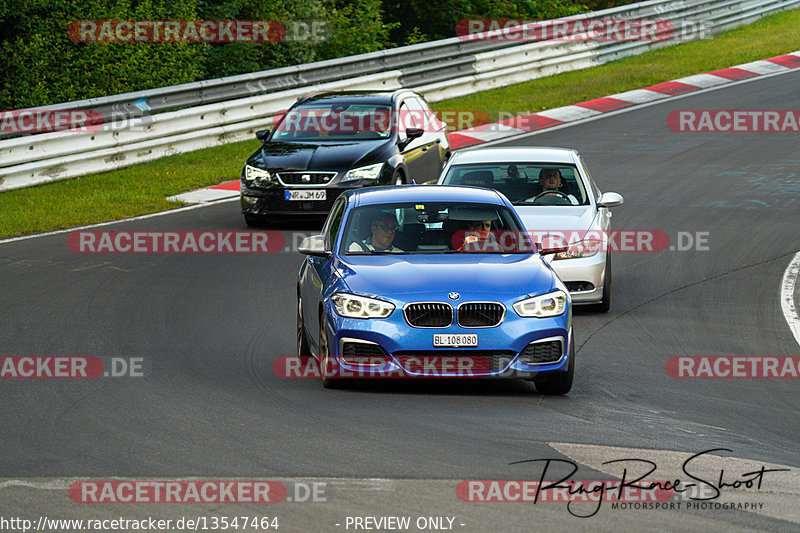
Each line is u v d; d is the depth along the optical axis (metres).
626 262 54.59
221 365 35.22
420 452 25.47
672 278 51.16
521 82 116.56
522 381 34.31
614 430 28.05
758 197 68.56
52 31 96.00
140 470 24.05
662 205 67.00
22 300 45.41
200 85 84.56
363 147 62.69
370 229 35.06
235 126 87.50
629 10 129.75
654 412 30.36
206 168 78.50
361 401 30.73
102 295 46.44
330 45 122.75
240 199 67.00
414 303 30.92
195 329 40.53
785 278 50.62
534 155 49.12
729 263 53.72
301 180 60.91
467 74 110.50
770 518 21.33
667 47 135.38
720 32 144.12
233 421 28.23
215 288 48.06
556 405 30.84
